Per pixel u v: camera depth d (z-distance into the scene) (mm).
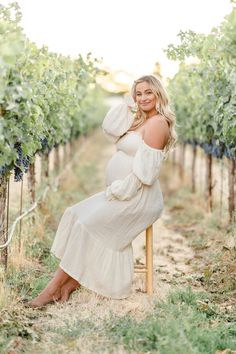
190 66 9609
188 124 12242
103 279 5879
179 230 10578
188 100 10977
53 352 4684
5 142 5254
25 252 7254
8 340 4809
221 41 7289
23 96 5027
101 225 5875
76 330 5082
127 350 4730
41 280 6359
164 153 6023
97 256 5875
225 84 7699
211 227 10047
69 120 9477
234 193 9641
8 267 6527
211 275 7012
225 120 7246
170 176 18891
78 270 5812
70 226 5984
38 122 6195
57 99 7746
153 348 4766
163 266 7773
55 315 5516
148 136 5914
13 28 5250
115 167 6031
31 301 5789
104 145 40750
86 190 15477
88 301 5957
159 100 6062
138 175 5805
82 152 22188
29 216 8219
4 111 5227
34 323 5242
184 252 8742
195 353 4613
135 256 8383
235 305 6070
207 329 5129
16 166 5914
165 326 4988
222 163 10188
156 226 10930
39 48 6738
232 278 6719
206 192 12180
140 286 6516
